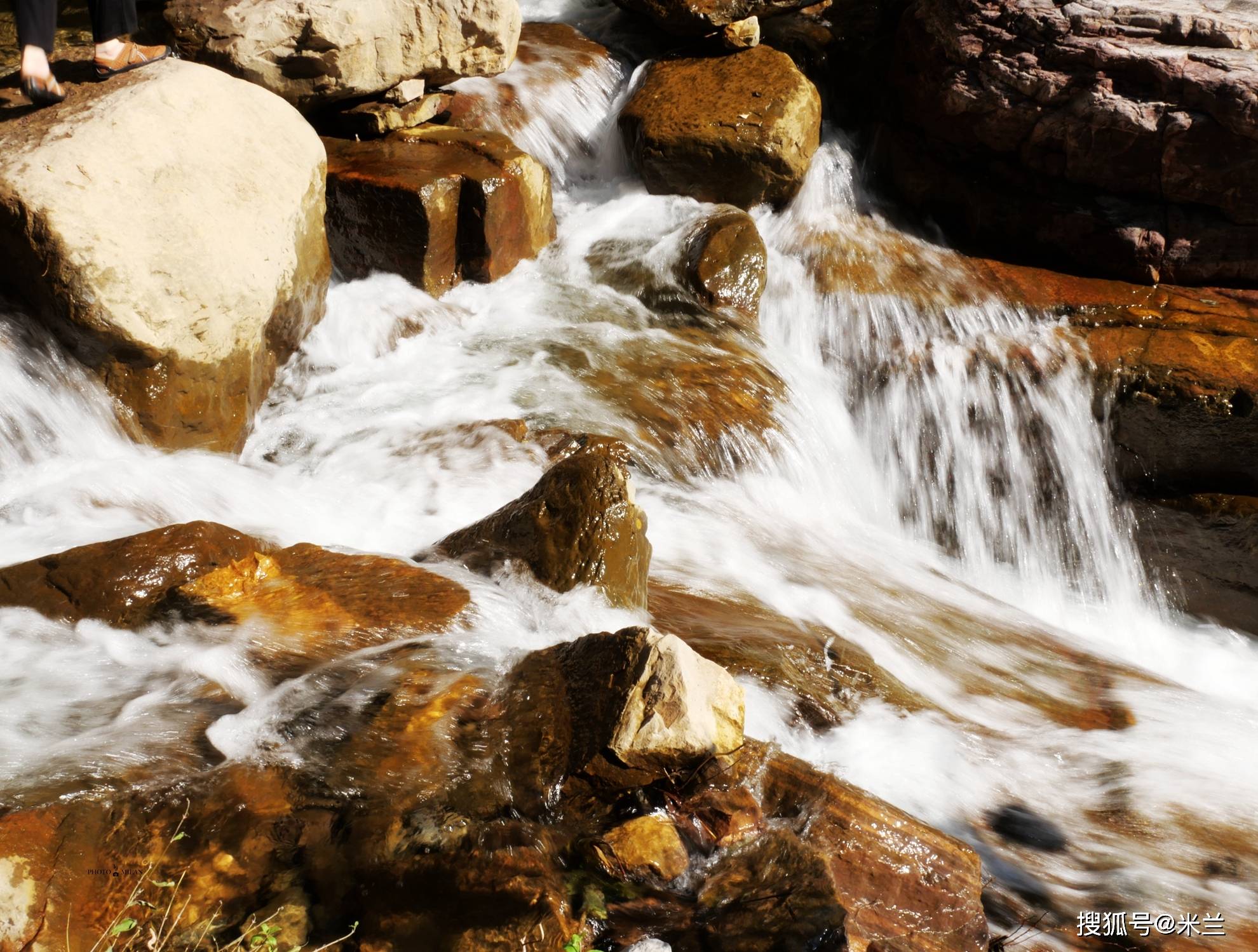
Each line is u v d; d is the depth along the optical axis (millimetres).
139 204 4922
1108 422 7023
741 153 8102
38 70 5004
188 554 4043
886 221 8578
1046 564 7145
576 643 3766
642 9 9047
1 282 4887
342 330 6434
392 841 3230
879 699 4633
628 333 7098
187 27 6656
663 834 3348
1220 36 7520
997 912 3672
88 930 2977
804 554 5934
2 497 4582
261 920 3086
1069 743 4793
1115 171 7656
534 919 3076
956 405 7203
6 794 3145
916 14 8539
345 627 3906
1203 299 7590
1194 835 4266
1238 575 6910
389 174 6887
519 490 5414
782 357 7355
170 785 3295
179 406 5148
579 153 8758
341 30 6785
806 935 3137
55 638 3791
